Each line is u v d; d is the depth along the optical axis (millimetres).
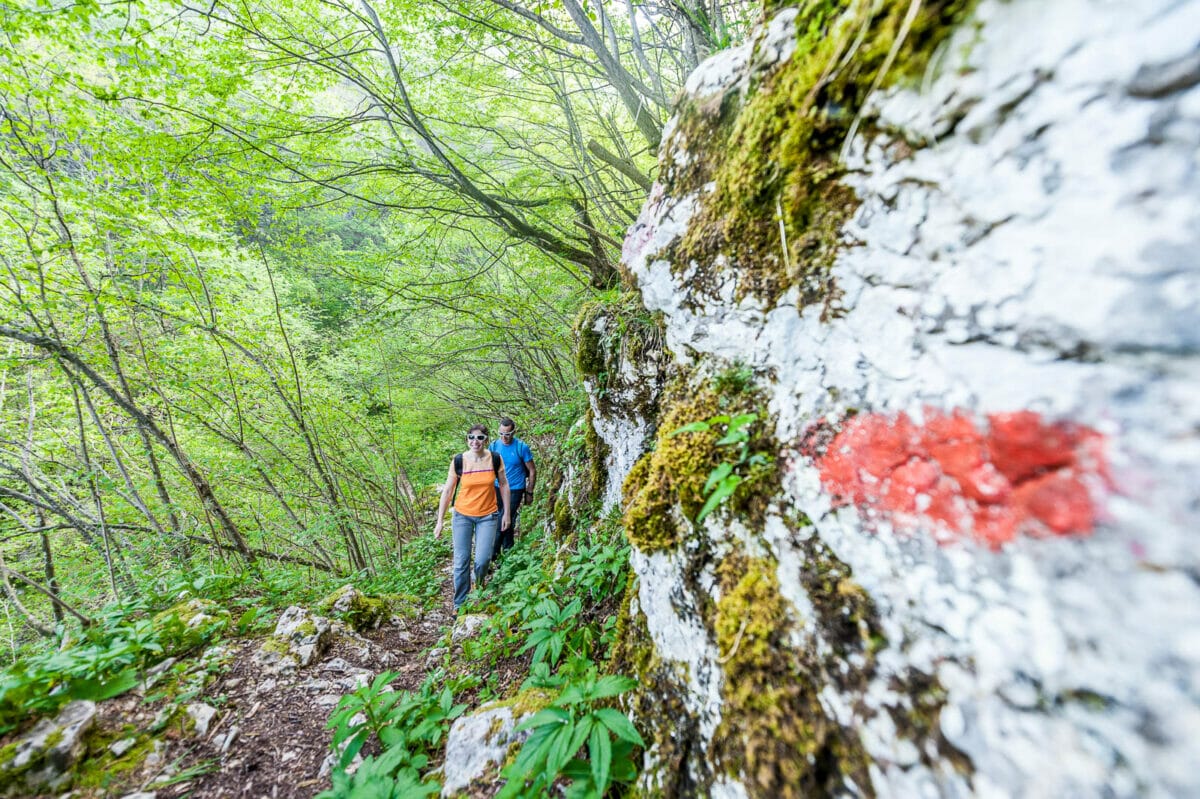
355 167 5426
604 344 3721
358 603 4066
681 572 1647
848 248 1184
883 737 906
